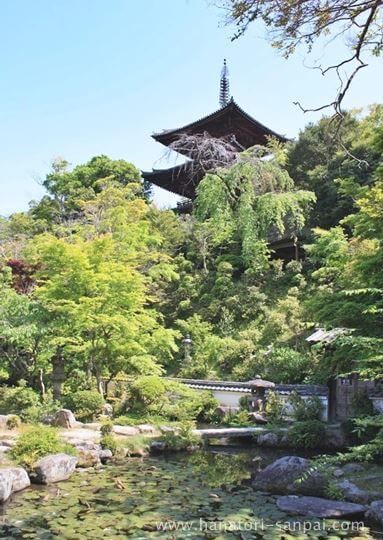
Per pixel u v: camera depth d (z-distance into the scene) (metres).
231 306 18.81
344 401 11.52
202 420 12.79
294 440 10.06
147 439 9.54
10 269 14.95
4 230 23.95
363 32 4.62
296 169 22.80
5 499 6.05
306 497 6.14
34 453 7.44
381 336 6.97
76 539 4.84
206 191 21.31
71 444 8.30
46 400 10.83
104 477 7.37
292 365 13.76
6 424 9.12
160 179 27.31
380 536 5.01
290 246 21.47
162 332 12.84
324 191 21.00
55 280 11.29
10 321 10.94
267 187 21.17
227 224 21.48
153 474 7.63
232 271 20.81
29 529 5.11
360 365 6.99
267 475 7.06
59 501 6.10
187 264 21.69
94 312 11.24
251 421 12.04
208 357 16.27
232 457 9.28
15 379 12.30
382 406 10.33
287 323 16.00
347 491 6.41
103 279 11.06
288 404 12.02
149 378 12.02
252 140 27.75
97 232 16.34
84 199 25.28
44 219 25.88
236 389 13.16
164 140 26.78
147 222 17.25
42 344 11.29
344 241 15.42
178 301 20.58
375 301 7.12
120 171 28.02
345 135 18.72
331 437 9.99
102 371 13.01
